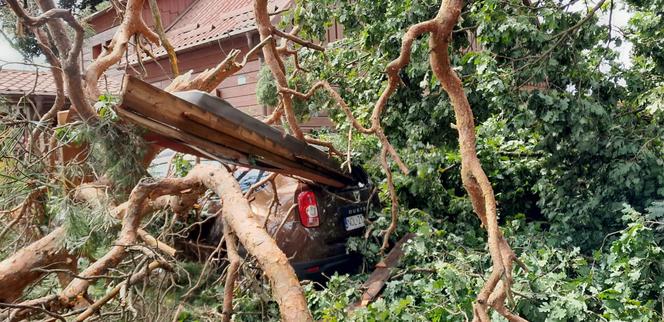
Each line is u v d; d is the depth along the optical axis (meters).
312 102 5.61
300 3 5.34
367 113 4.85
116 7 4.72
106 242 2.98
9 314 2.50
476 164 1.95
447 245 4.06
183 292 3.45
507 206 5.35
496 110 4.70
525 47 4.21
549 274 3.30
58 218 2.96
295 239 3.93
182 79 4.14
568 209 4.47
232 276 2.34
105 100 3.26
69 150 3.67
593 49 4.74
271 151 3.28
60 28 3.71
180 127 2.65
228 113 2.86
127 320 2.69
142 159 3.24
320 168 3.89
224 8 11.46
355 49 5.55
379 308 3.18
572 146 4.33
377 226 4.31
